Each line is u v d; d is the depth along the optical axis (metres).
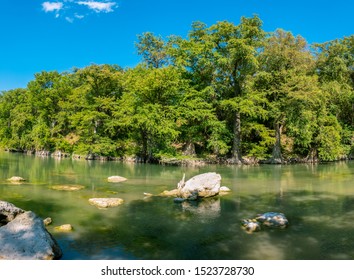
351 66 56.44
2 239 9.88
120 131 56.75
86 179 27.89
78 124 57.62
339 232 13.38
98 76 55.94
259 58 49.31
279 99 48.50
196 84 50.88
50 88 68.00
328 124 50.75
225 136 48.81
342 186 25.19
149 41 68.81
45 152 64.25
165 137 46.81
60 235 12.51
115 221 14.61
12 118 80.38
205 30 49.84
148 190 22.58
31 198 19.19
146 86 45.88
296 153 52.84
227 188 22.86
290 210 17.17
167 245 11.68
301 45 49.34
